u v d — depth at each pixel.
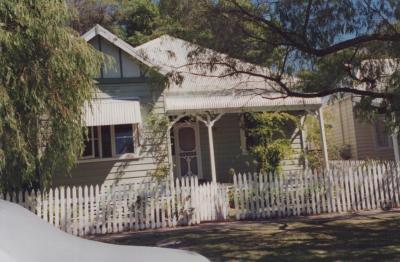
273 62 10.50
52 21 10.25
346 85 10.93
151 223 12.86
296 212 13.78
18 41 9.73
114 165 17.00
